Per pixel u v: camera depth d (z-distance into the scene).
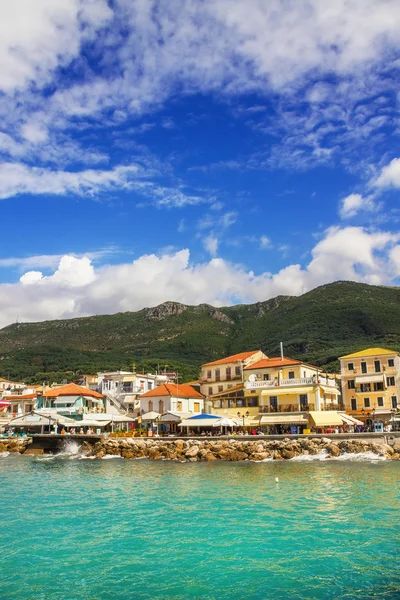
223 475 42.91
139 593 17.25
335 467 46.09
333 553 20.89
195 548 21.86
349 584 17.81
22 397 104.12
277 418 69.38
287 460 53.81
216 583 18.05
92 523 26.25
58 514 28.44
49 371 179.62
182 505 30.34
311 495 32.38
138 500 32.25
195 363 193.00
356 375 76.88
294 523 25.45
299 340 179.12
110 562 20.27
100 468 50.72
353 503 29.66
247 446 58.88
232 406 79.50
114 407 96.94
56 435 72.44
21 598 16.91
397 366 74.69
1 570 19.47
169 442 65.38
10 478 43.91
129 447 65.06
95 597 16.97
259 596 16.94
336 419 62.97
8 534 24.33
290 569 19.27
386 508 28.23
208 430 78.56
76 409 86.94
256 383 77.19
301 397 72.75
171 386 91.12
